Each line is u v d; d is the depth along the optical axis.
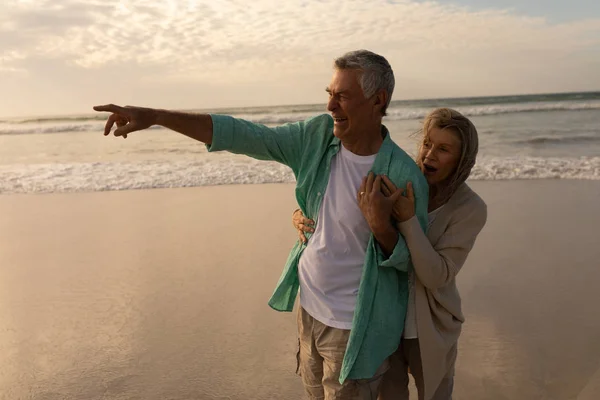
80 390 3.20
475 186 8.75
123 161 13.16
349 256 2.03
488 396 3.04
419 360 2.21
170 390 3.17
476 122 21.50
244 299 4.45
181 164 12.07
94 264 5.45
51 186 9.91
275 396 3.09
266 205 7.79
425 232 2.02
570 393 3.04
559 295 4.36
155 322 4.08
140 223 7.03
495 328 3.83
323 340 2.08
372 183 1.94
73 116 35.69
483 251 5.50
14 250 6.02
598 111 24.25
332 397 2.05
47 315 4.25
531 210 7.10
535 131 17.53
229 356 3.54
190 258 5.52
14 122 31.45
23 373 3.40
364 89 1.90
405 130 19.64
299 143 2.14
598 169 9.70
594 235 5.93
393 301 2.04
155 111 1.96
